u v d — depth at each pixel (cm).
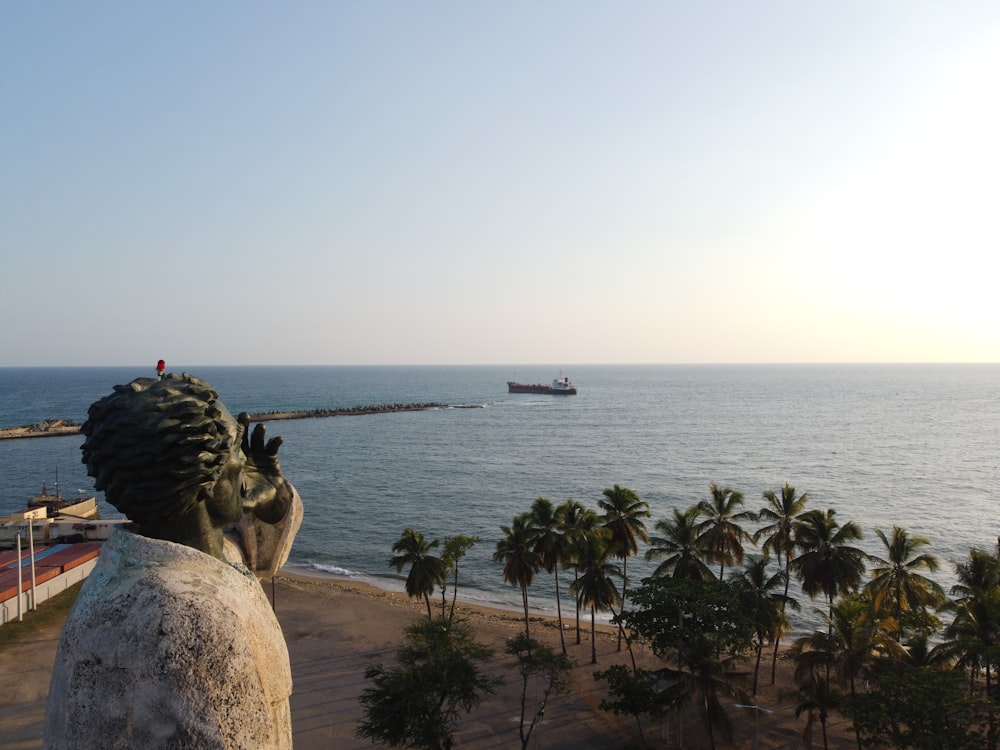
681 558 4462
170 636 616
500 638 5028
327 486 11212
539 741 3588
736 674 3397
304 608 5556
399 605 5738
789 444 15962
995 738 2564
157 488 682
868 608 3531
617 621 3972
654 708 3316
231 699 629
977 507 9475
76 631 647
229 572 720
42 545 6038
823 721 3306
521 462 13475
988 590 3644
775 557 7138
